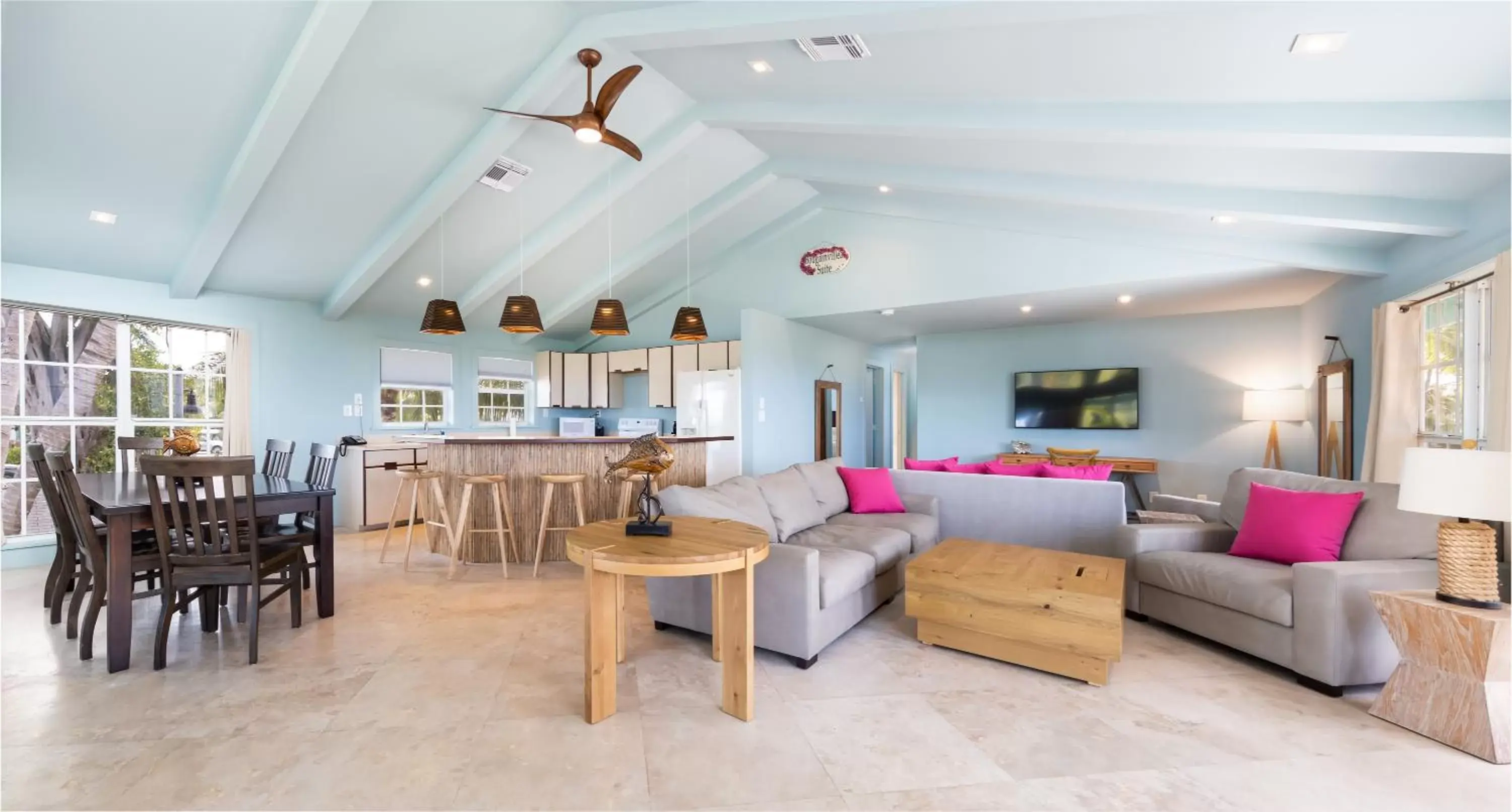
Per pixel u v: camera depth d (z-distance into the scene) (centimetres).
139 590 409
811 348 800
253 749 205
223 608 349
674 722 226
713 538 245
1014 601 275
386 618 340
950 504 457
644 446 264
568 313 736
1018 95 346
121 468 501
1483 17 221
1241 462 671
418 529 602
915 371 1228
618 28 335
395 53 347
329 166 419
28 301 450
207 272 484
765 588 282
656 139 500
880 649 298
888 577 361
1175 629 328
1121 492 398
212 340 561
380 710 233
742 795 183
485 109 400
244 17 300
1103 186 439
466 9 330
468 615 346
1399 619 226
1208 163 379
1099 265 534
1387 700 228
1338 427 527
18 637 308
